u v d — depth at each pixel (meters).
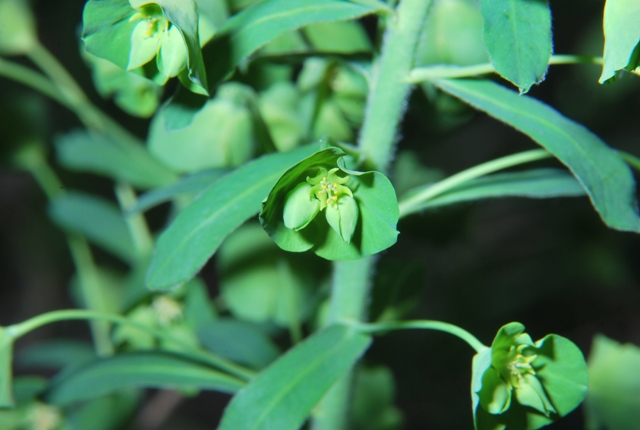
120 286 0.29
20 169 0.27
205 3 0.24
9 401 0.21
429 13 0.21
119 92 0.24
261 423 0.20
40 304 0.48
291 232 0.19
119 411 0.27
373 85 0.22
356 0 0.20
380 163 0.21
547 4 0.19
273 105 0.25
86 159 0.26
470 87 0.21
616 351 0.23
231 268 0.25
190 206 0.20
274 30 0.20
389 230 0.19
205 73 0.19
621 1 0.18
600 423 0.23
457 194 0.22
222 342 0.25
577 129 0.21
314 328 0.25
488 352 0.19
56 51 0.31
